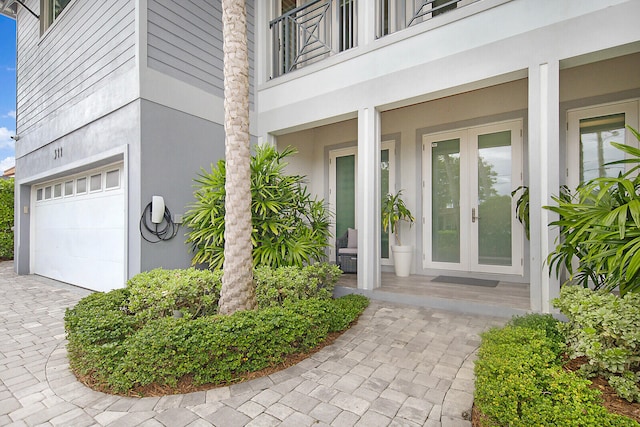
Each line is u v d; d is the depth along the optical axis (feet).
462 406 6.57
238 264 9.39
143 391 7.22
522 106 15.90
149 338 7.34
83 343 7.72
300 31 20.08
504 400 4.99
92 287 16.85
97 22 15.53
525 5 11.22
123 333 8.33
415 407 6.57
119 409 6.64
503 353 6.27
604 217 6.13
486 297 12.94
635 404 5.49
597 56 10.38
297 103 16.97
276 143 19.01
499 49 11.64
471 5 12.19
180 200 14.33
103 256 16.03
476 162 17.13
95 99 15.39
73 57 17.29
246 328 7.99
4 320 12.44
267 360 8.15
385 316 12.02
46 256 21.59
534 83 10.96
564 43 10.55
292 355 8.87
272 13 19.43
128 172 13.33
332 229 21.90
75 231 18.37
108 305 9.59
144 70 13.14
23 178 22.67
